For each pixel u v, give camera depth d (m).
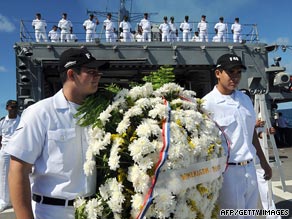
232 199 3.14
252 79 16.22
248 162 3.23
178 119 2.13
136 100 2.21
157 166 1.94
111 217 2.01
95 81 2.15
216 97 3.29
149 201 1.90
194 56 16.17
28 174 2.00
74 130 2.11
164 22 19.62
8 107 6.13
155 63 15.79
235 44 16.61
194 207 2.09
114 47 15.45
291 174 8.49
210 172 2.24
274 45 16.58
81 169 2.11
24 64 14.78
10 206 6.11
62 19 17.86
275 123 17.00
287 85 15.59
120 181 1.98
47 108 2.08
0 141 6.14
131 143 1.99
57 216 2.05
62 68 2.16
